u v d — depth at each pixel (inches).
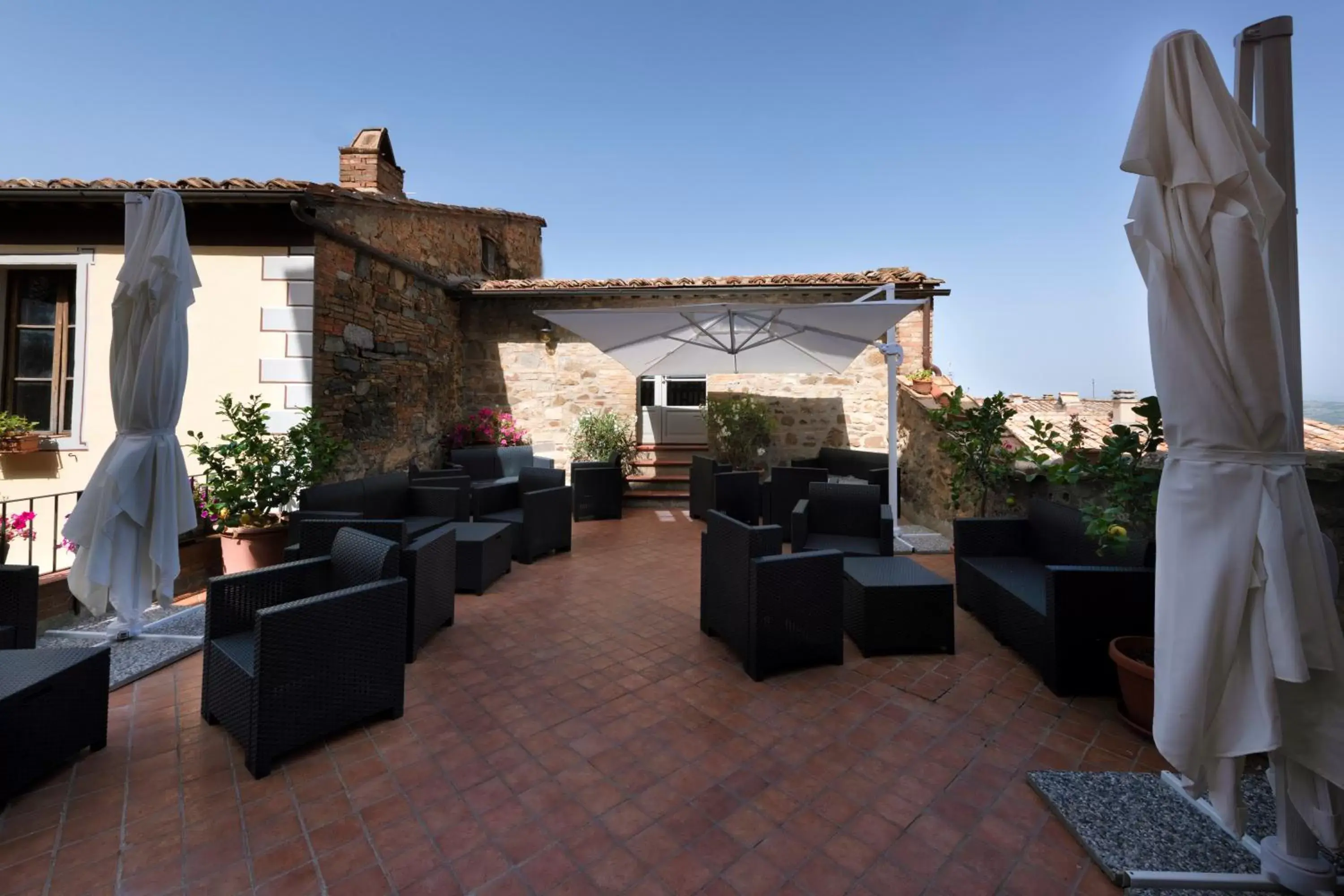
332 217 246.7
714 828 79.7
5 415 213.6
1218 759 65.0
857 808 84.0
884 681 124.0
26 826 78.3
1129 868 70.7
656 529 277.4
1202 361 62.0
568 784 89.0
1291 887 66.9
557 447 352.8
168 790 86.5
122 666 124.9
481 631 150.3
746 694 117.7
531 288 325.7
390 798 85.4
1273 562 59.2
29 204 207.8
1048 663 119.6
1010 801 85.7
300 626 93.5
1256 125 69.1
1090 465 131.3
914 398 287.1
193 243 216.2
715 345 243.6
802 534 180.5
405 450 284.7
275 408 215.3
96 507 130.1
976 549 167.3
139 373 132.3
